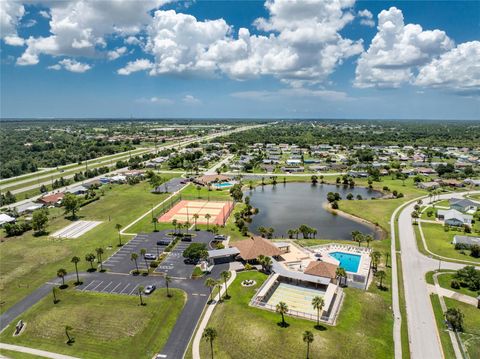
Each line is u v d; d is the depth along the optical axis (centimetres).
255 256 12738
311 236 16262
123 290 11050
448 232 15912
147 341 8606
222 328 8919
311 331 8550
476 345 8288
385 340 8500
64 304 10288
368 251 13888
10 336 8956
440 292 10719
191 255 13000
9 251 14288
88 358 8075
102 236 15925
